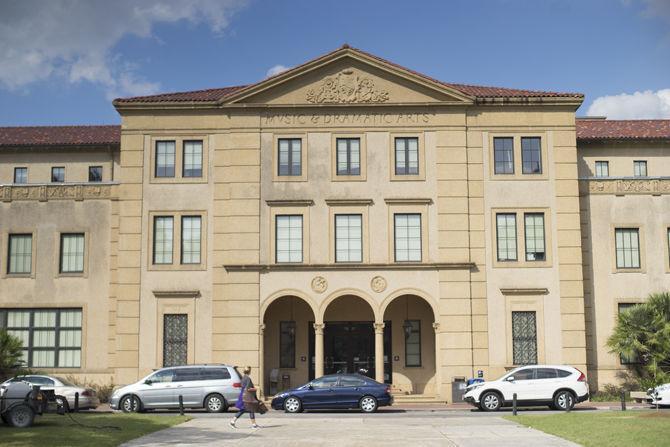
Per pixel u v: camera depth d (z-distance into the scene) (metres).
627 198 37.56
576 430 21.38
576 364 35.75
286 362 37.53
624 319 34.69
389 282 35.97
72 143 41.88
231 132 37.19
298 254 36.38
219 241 36.50
